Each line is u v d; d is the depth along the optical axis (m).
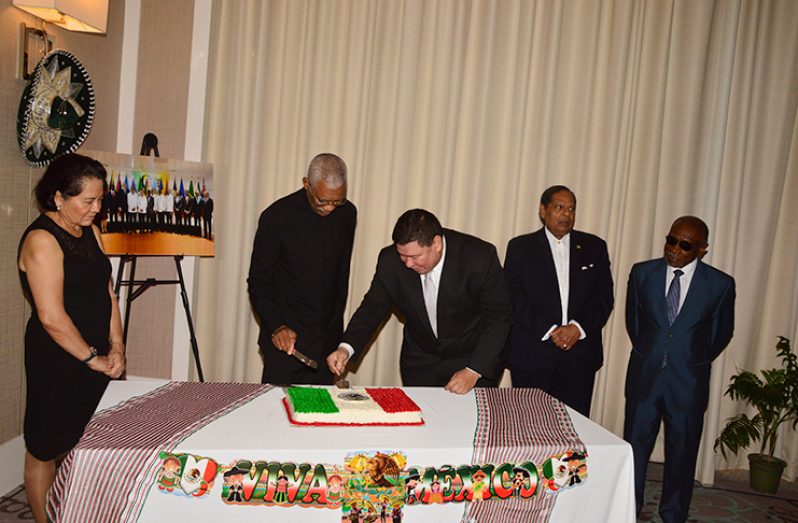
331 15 3.79
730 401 4.00
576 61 3.82
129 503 1.65
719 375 3.83
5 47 2.76
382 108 3.84
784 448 4.02
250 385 2.28
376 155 3.86
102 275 2.42
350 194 3.86
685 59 3.80
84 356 2.27
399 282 2.54
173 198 3.45
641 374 3.07
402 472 1.78
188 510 1.68
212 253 3.57
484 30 3.80
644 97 3.84
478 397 2.33
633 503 1.94
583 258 3.18
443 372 2.68
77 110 3.12
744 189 3.91
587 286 3.16
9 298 2.92
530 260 3.17
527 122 3.86
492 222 3.93
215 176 3.87
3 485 2.96
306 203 2.93
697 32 3.77
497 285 2.53
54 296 2.21
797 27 3.82
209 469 1.68
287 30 3.79
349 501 1.75
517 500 1.87
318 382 3.04
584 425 2.09
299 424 1.91
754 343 3.97
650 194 3.85
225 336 3.92
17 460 3.05
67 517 1.63
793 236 3.94
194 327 3.93
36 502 2.33
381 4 3.79
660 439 4.04
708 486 3.79
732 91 3.86
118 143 3.88
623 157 3.86
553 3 3.78
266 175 3.88
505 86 3.85
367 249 3.89
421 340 2.68
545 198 3.20
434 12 3.78
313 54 3.79
